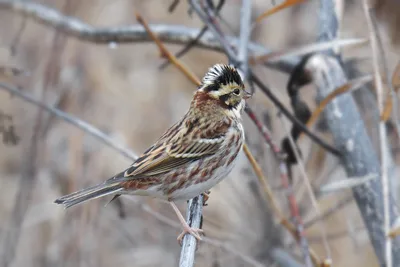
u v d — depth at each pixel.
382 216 10.58
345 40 10.68
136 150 14.85
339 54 11.91
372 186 10.72
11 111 14.97
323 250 13.53
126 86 15.41
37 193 14.09
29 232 14.00
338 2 11.90
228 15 15.95
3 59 15.80
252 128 12.29
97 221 13.82
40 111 13.51
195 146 9.62
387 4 13.70
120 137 14.58
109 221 14.12
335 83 11.43
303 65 11.64
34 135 13.51
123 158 14.39
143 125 15.26
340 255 13.59
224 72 9.85
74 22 13.91
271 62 12.86
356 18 14.62
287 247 12.95
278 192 12.55
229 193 13.54
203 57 15.70
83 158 14.22
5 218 14.51
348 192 13.77
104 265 13.86
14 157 15.65
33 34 16.06
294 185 12.65
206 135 9.65
